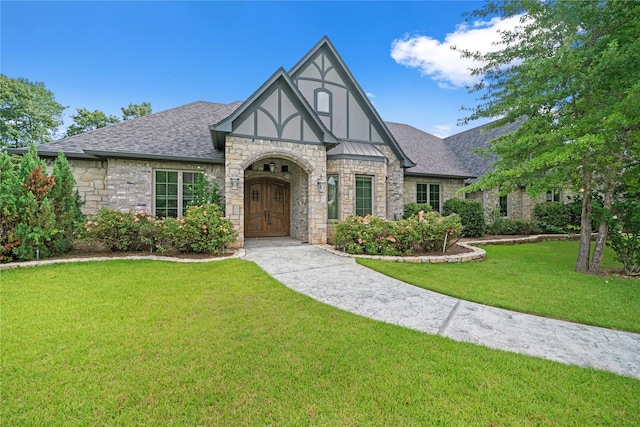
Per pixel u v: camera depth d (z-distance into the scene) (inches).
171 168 460.1
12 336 146.0
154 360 126.1
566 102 302.8
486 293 228.8
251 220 557.3
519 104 303.3
